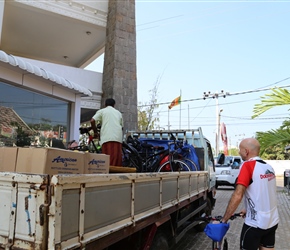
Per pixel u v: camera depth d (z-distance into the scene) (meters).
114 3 11.99
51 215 1.82
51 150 2.55
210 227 3.18
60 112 8.78
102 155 3.34
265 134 5.52
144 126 18.27
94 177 2.21
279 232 7.60
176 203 4.09
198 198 5.74
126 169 4.39
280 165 34.91
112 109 5.52
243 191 3.19
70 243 1.96
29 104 7.69
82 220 2.09
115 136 5.31
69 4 11.70
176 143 6.48
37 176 1.89
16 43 14.59
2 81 6.83
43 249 1.82
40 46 14.95
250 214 3.23
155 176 3.38
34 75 7.17
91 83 11.76
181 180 4.49
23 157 2.58
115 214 2.54
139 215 3.00
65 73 10.96
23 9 11.12
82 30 13.03
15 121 7.26
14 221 1.97
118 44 11.62
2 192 2.07
